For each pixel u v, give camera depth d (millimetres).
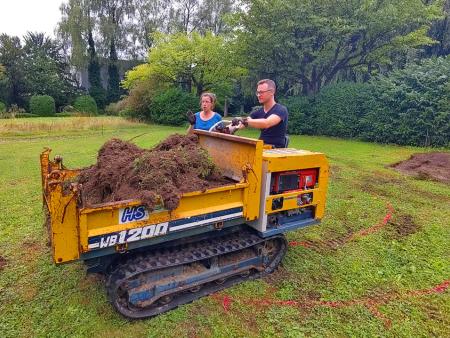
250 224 3764
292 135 18453
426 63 15531
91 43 37281
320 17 16703
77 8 34094
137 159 3363
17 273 4012
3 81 35219
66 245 2631
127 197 2982
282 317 3328
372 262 4477
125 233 2809
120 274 3041
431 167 10695
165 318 3227
